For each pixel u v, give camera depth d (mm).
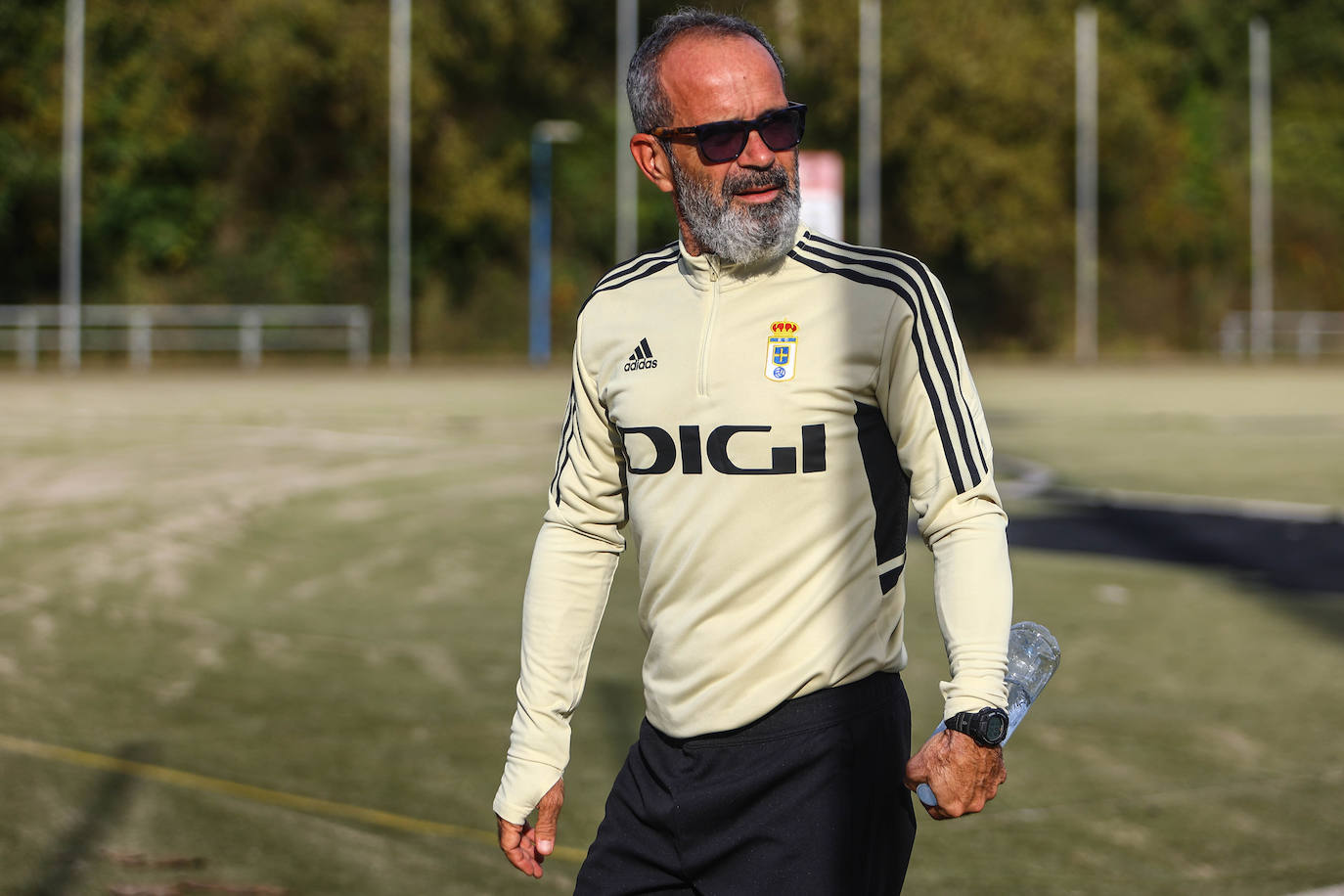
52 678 25328
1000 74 161750
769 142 9586
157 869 16672
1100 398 99875
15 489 48969
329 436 67812
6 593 32531
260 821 18328
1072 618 30094
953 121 163500
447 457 59656
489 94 162625
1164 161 179125
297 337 149625
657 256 10602
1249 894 16125
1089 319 159750
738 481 9641
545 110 164750
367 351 150000
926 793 9125
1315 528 41781
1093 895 16156
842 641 9625
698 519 9758
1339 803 19078
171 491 48750
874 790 9766
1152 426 76688
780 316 9719
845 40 159125
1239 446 65625
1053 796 19391
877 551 9805
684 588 9859
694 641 9820
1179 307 180375
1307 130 192250
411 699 24141
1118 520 43344
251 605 31547
